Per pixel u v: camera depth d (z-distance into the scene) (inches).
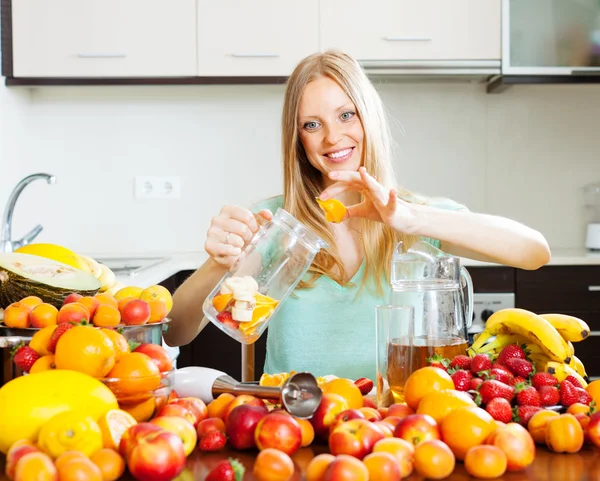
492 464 27.8
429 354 40.3
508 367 38.5
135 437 27.7
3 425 29.0
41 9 118.3
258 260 41.5
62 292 45.1
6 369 36.6
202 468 29.5
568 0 118.3
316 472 27.1
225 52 118.8
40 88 130.4
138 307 38.0
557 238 135.4
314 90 60.0
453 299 43.9
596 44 118.3
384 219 47.8
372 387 42.4
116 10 118.4
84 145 133.0
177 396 36.6
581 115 134.3
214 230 48.6
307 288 63.8
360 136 61.2
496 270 113.3
